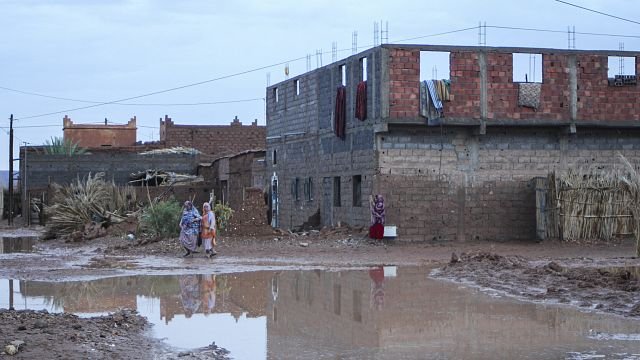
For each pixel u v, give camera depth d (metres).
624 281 19.31
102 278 22.91
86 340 12.92
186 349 12.87
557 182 32.53
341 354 12.47
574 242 32.16
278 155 47.31
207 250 29.06
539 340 13.35
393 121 33.00
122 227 38.81
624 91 35.09
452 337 13.74
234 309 17.14
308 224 40.91
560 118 34.47
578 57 34.69
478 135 34.25
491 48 33.78
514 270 22.67
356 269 25.11
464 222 34.25
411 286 20.64
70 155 65.56
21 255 30.94
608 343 13.05
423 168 33.91
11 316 14.66
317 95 41.19
